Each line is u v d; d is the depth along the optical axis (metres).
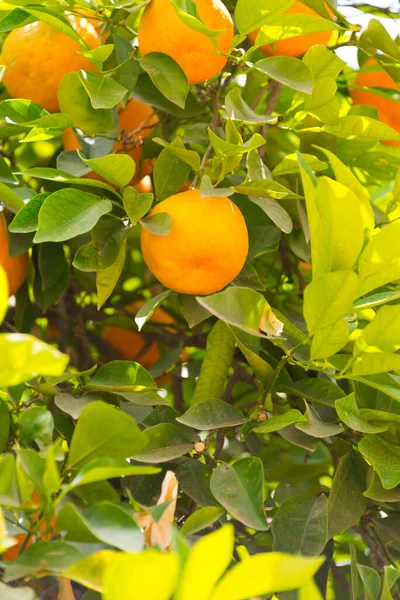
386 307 1.07
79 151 1.19
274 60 1.20
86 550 1.01
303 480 1.36
